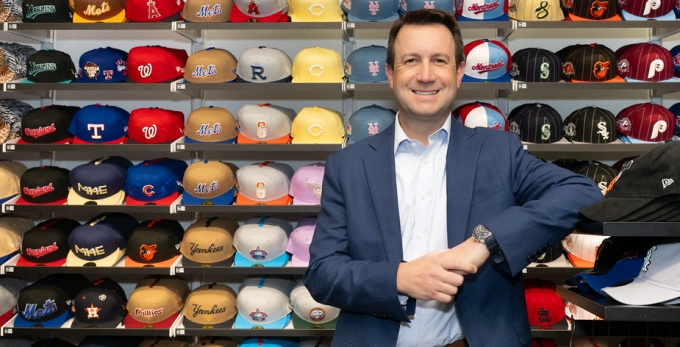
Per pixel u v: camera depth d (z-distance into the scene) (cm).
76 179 332
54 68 334
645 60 317
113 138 336
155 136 331
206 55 329
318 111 330
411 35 150
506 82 314
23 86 329
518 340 146
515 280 150
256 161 380
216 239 327
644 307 125
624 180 134
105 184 331
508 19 329
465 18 323
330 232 155
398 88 153
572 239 317
